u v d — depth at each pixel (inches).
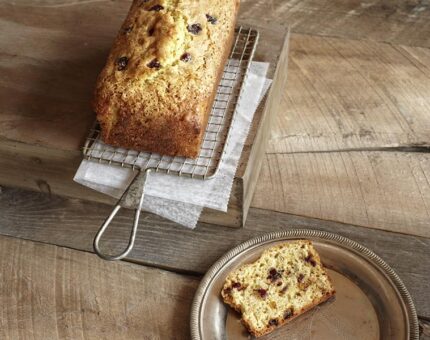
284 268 30.5
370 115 36.4
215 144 30.7
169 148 30.1
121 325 30.2
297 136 35.8
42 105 33.0
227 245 32.3
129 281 31.4
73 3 37.9
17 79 34.3
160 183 30.0
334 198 33.4
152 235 32.9
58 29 36.6
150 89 29.4
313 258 30.5
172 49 30.0
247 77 33.2
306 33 40.8
